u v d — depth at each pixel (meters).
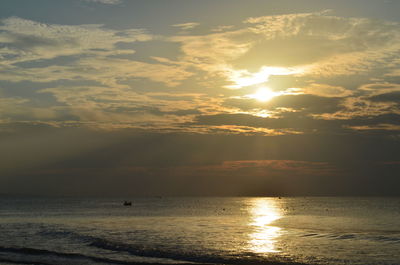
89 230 64.12
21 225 75.56
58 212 132.00
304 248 43.31
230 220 91.44
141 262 35.62
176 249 42.38
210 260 36.94
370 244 46.28
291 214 120.38
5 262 36.00
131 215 113.69
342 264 35.41
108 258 37.59
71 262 35.69
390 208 162.50
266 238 52.09
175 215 114.25
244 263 35.78
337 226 73.25
